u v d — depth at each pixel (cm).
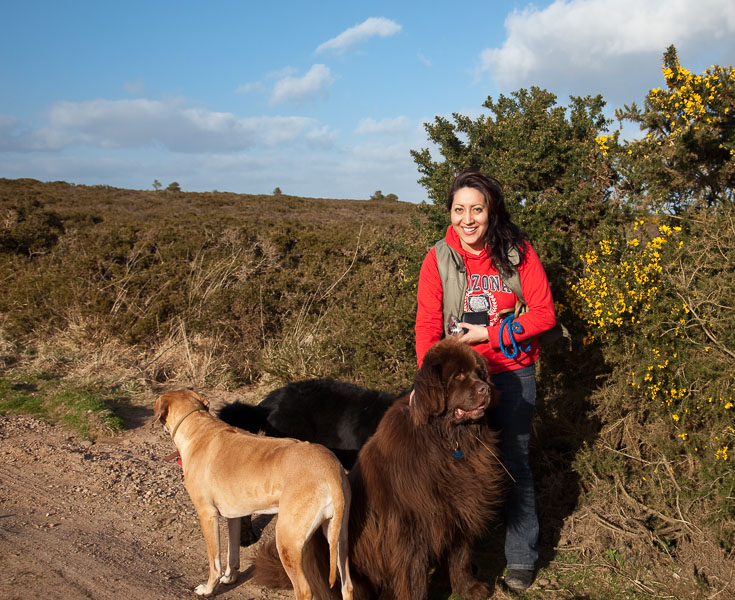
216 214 3394
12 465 551
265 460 337
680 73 443
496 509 389
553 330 370
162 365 849
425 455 324
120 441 627
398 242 657
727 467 378
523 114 584
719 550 373
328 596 337
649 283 415
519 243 354
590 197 513
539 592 373
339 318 682
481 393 306
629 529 404
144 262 1130
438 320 374
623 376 434
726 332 382
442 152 618
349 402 450
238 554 379
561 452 489
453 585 360
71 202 3688
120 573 381
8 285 1089
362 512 343
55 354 868
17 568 375
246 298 905
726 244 393
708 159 449
